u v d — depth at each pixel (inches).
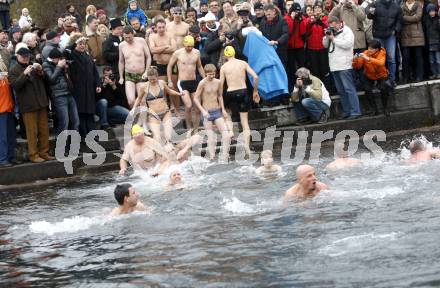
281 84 770.8
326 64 801.6
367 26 812.6
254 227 438.0
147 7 1143.6
